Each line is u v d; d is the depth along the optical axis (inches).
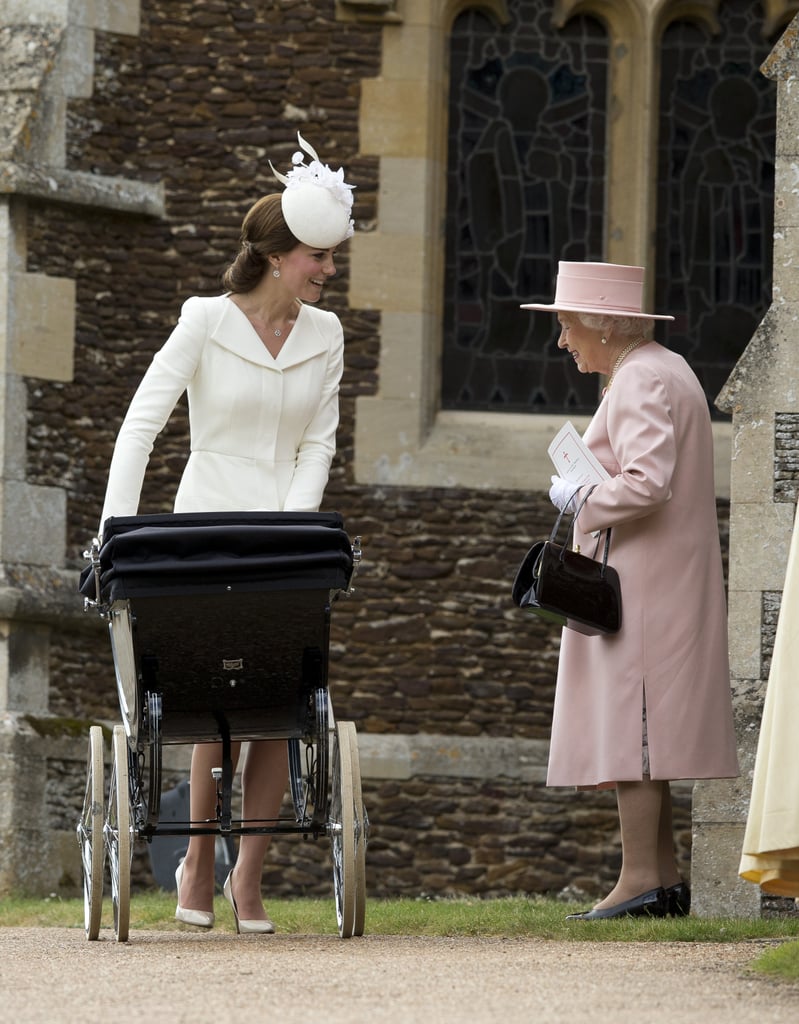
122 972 496.7
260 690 567.5
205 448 617.6
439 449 1189.7
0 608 1088.2
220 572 539.8
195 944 582.2
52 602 1108.5
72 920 788.0
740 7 1234.6
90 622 1140.5
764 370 799.7
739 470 797.9
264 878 1146.0
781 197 798.5
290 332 625.3
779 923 635.5
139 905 805.9
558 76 1236.5
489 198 1231.5
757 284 1231.5
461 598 1179.3
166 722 574.2
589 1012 415.2
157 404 611.2
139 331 1167.6
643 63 1219.9
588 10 1231.5
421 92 1192.8
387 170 1189.7
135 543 541.3
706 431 673.6
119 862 578.6
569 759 674.2
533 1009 420.5
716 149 1232.8
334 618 1175.6
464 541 1184.2
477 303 1227.2
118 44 1173.7
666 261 1234.6
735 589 794.2
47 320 1136.8
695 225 1229.7
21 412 1122.7
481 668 1177.4
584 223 1231.5
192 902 640.4
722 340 1232.8
